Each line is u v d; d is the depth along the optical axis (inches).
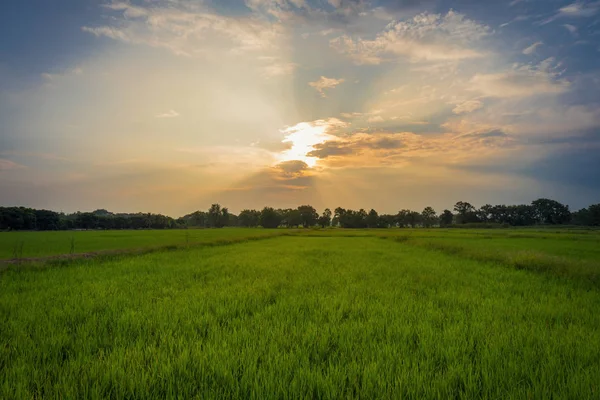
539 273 495.8
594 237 1583.4
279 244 1244.5
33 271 476.4
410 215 5866.1
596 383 132.3
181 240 1381.6
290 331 200.2
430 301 286.2
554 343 180.5
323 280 405.1
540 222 4872.0
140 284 377.4
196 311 250.8
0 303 275.9
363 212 5738.2
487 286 378.6
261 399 120.6
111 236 1795.0
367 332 198.1
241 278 416.8
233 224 6884.8
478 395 128.6
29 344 175.3
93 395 122.6
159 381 134.9
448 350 167.9
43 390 130.6
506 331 204.1
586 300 307.4
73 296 303.3
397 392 126.3
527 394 124.0
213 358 155.6
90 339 183.5
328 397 123.0
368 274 458.3
